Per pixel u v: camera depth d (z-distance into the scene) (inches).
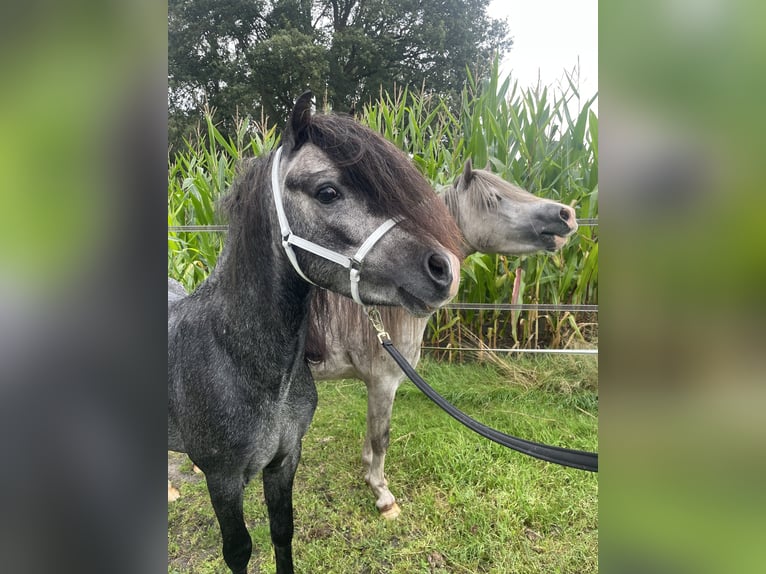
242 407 41.6
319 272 37.8
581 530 72.7
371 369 71.0
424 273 35.4
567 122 129.8
